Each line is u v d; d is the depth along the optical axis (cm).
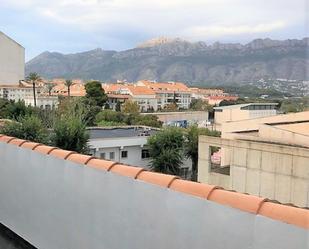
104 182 287
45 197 351
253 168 1600
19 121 1652
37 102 6203
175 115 5584
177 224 234
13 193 400
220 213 210
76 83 8838
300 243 175
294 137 1662
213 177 1806
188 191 230
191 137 2625
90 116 3575
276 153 1502
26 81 6347
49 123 1942
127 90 8800
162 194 244
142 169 272
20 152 387
